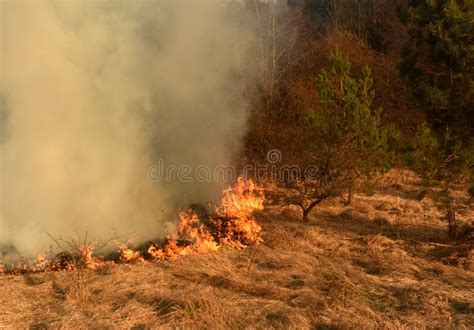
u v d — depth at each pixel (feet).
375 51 63.10
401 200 34.35
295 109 44.88
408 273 21.36
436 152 23.50
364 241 25.71
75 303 17.98
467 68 23.25
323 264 22.40
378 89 54.29
